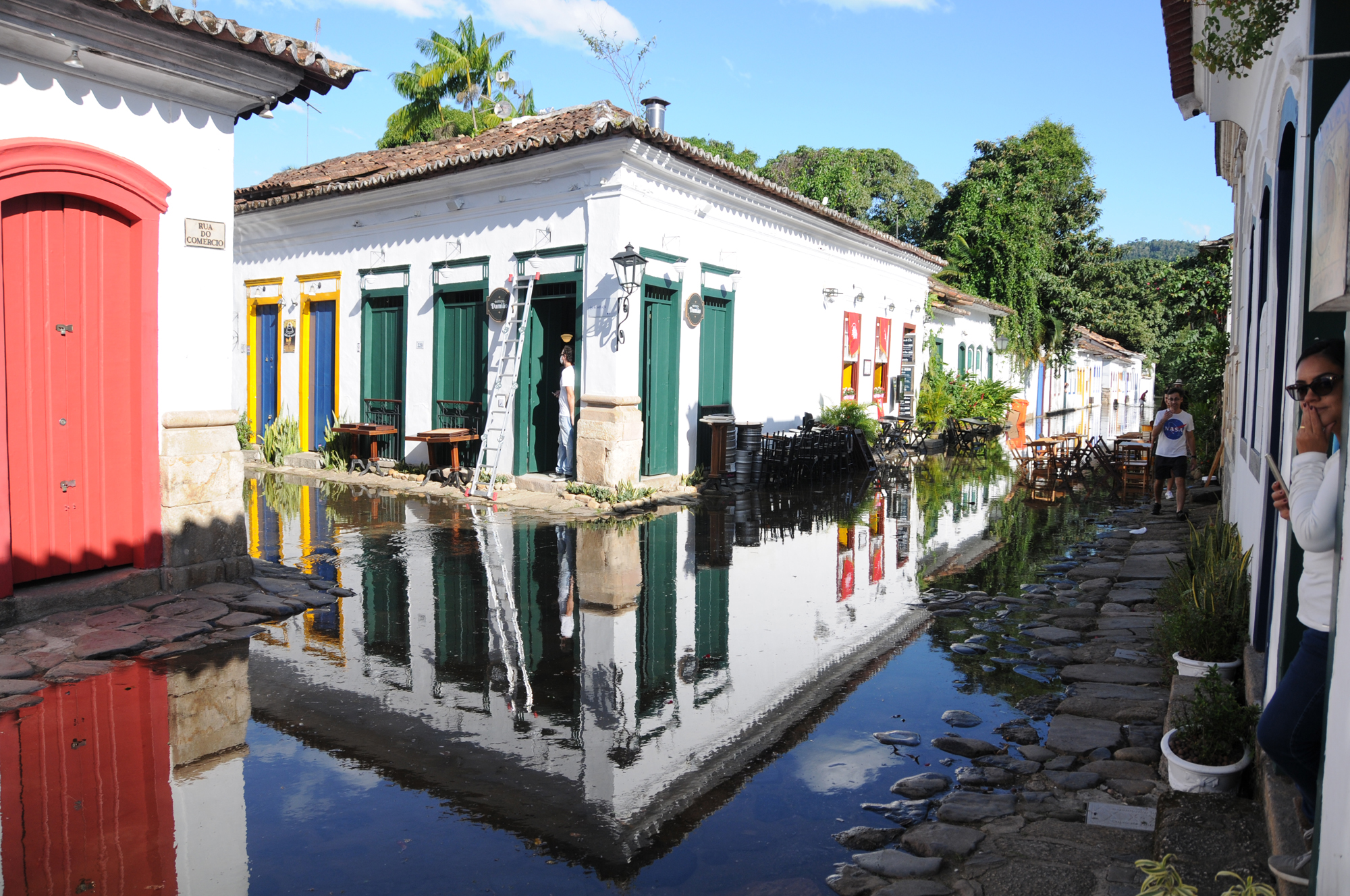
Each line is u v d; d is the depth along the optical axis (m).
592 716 4.92
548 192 12.54
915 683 5.55
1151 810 3.82
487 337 13.41
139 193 6.65
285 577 7.69
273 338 17.11
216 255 7.22
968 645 6.30
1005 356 32.09
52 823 3.64
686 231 13.32
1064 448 17.14
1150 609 7.10
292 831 3.61
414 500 12.12
